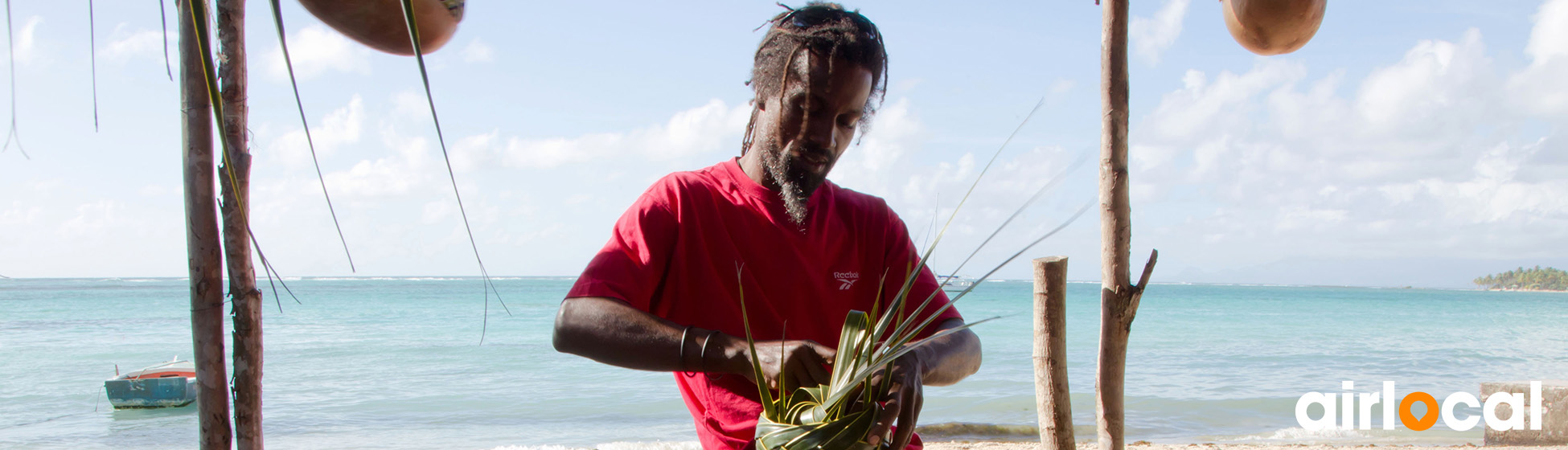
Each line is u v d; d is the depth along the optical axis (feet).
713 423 4.88
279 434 45.37
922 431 40.73
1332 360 83.66
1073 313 170.71
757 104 5.00
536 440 42.73
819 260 5.07
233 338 8.41
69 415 49.55
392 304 201.46
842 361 3.98
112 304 198.59
